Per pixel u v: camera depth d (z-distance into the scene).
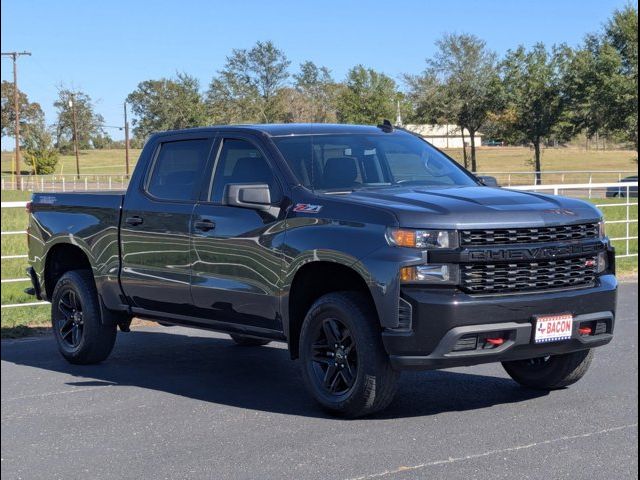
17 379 7.69
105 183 68.25
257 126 7.22
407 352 5.70
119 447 5.62
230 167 7.12
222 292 6.89
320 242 6.12
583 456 5.18
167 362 8.41
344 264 5.96
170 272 7.38
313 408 6.51
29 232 8.94
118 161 122.06
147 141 7.93
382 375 5.89
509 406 6.42
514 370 6.98
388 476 4.89
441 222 5.72
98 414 6.46
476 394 6.83
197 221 7.11
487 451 5.31
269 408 6.54
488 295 5.77
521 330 5.82
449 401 6.61
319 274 6.45
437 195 6.23
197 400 6.83
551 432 5.70
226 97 64.56
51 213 8.67
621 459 5.11
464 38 57.62
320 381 6.27
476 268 5.76
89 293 8.21
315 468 5.08
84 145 143.12
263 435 5.80
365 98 64.81
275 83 64.69
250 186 6.46
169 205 7.43
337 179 6.70
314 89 64.81
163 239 7.42
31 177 77.62
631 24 50.78
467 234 5.74
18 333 9.85
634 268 14.73
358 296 6.03
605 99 51.06
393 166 7.04
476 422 5.98
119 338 9.81
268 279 6.53
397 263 5.70
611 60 50.94
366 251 5.85
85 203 8.31
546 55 56.38
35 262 8.84
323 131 7.16
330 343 6.19
